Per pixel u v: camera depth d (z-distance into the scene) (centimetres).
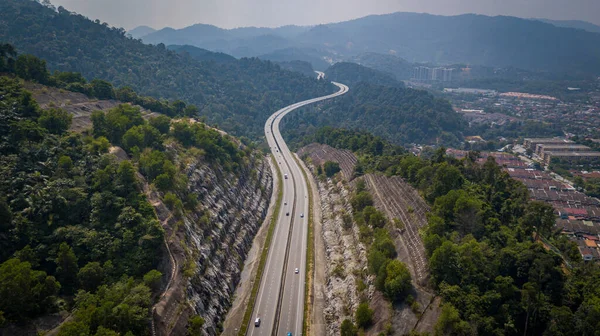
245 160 17975
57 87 15625
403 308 8469
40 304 6844
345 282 10869
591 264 8719
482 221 10344
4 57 15200
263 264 12250
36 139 10012
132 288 7631
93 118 12562
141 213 9325
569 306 7825
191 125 16425
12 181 8394
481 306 7769
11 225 7694
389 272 9044
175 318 8000
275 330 9531
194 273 9381
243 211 14625
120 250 8506
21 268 6619
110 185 9650
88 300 7050
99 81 17150
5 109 10131
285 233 14450
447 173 11900
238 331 9406
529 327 7756
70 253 7606
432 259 8706
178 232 9912
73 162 9981
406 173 14400
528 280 8388
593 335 6838
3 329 6278
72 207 8769
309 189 19062
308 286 11288
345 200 15675
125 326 6850
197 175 13000
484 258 8619
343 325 8662
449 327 7406
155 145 12925
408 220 11600
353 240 12550
